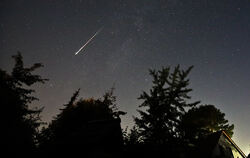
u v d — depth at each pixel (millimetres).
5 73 11406
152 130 9969
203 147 14711
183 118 10844
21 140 10766
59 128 17641
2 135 10000
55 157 9562
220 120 22188
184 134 10055
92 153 9312
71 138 10562
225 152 14398
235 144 15875
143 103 11117
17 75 11406
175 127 10273
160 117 10328
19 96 11477
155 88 11156
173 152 9625
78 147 9547
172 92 10680
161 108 10320
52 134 15914
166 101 10578
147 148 9727
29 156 10453
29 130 11633
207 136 17078
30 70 11758
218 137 14797
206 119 21250
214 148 13555
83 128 12391
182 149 9945
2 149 9797
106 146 10688
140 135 10438
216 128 21391
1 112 10328
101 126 12062
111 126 11688
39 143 12914
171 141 9609
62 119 20109
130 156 10148
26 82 11602
